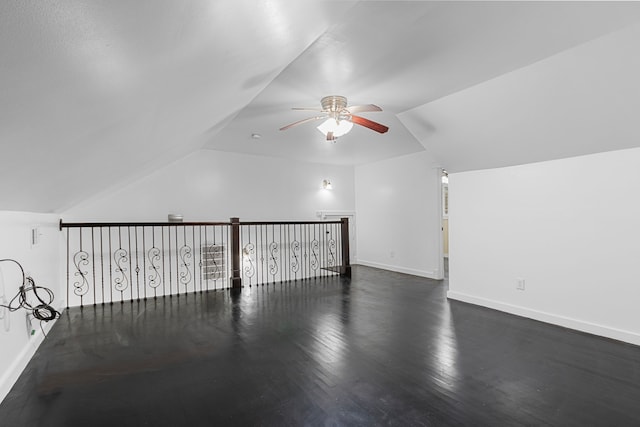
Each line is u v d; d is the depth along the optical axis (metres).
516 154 3.45
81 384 2.17
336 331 3.11
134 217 4.77
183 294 4.68
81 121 1.22
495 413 1.84
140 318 3.57
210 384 2.16
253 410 1.88
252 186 5.89
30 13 0.55
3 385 2.01
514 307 3.62
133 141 2.09
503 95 2.83
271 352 2.64
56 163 1.61
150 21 0.78
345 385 2.13
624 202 2.82
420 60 2.36
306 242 6.52
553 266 3.30
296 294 4.59
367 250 6.93
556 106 2.71
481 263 3.96
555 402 1.94
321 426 1.73
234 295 4.57
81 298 4.09
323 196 6.78
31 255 2.71
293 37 1.57
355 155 6.01
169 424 1.77
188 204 5.23
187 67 1.28
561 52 2.26
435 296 4.43
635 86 2.28
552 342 2.82
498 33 2.00
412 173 5.90
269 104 3.25
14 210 2.25
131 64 0.97
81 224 3.96
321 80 2.69
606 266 2.93
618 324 2.86
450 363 2.44
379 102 3.26
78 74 0.86
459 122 3.39
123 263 4.65
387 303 4.09
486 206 3.90
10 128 0.96
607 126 2.67
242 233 5.78
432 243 5.59
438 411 1.85
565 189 3.20
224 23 1.05
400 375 2.26
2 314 2.06
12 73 0.70
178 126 2.45
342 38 2.05
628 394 2.02
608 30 1.97
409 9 1.74
